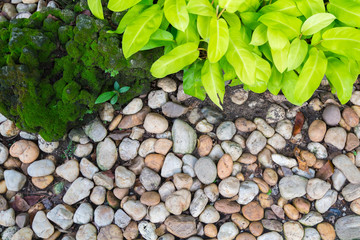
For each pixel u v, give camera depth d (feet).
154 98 8.65
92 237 7.98
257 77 6.54
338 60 6.73
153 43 6.79
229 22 6.49
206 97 8.83
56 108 7.75
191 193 8.30
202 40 6.77
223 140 8.55
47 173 8.36
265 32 6.23
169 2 6.14
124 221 8.04
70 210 8.20
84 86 7.86
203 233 8.04
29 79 7.18
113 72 7.63
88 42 7.36
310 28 6.05
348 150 8.42
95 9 6.48
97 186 8.30
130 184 8.25
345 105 8.73
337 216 8.16
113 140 8.63
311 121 8.65
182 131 8.45
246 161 8.36
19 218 8.07
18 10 9.68
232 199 8.18
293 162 8.31
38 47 7.15
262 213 8.12
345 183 8.20
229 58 6.21
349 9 6.19
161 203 8.11
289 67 6.19
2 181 8.40
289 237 7.93
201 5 6.06
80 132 8.55
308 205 8.07
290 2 6.42
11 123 8.57
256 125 8.60
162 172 8.34
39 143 8.52
